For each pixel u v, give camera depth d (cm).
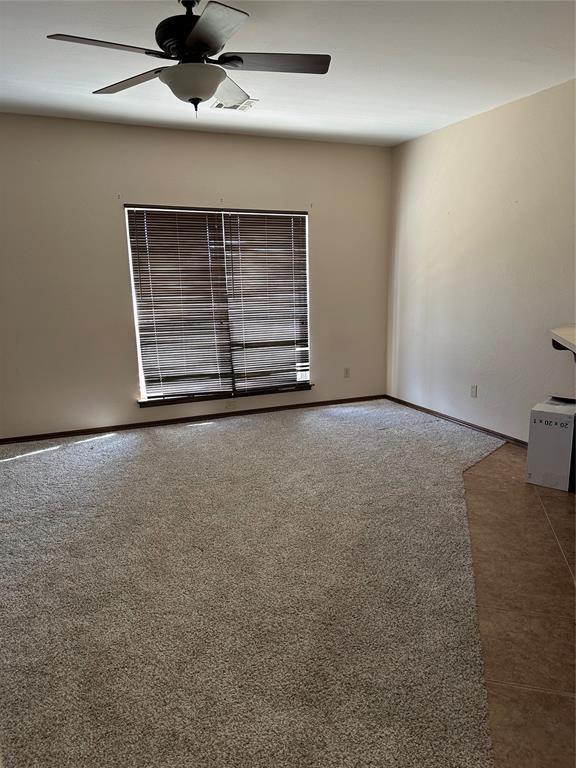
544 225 350
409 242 489
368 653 178
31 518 283
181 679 169
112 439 420
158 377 455
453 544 248
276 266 479
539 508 283
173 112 371
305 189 475
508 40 253
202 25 181
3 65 274
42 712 157
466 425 443
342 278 508
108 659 178
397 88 324
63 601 210
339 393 532
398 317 519
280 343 495
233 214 454
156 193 423
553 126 334
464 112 385
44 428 422
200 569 231
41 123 382
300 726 150
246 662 175
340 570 228
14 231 389
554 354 355
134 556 243
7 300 396
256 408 497
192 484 325
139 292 436
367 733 148
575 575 222
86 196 404
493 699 159
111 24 229
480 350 418
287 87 318
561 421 298
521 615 197
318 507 290
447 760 139
